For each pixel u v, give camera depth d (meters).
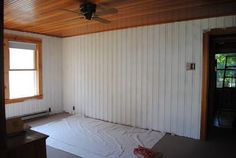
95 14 2.91
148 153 2.96
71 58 5.67
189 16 3.50
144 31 4.25
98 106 5.14
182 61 3.83
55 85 5.71
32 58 5.12
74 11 2.88
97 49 5.06
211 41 4.35
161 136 3.88
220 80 5.83
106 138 3.76
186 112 3.84
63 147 3.34
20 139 1.72
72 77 5.70
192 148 3.32
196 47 3.67
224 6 2.93
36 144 1.75
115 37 4.70
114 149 3.26
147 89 4.29
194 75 3.72
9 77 4.60
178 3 2.79
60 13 3.26
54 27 4.42
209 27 3.54
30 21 3.80
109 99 4.91
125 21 3.86
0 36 1.36
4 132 1.47
